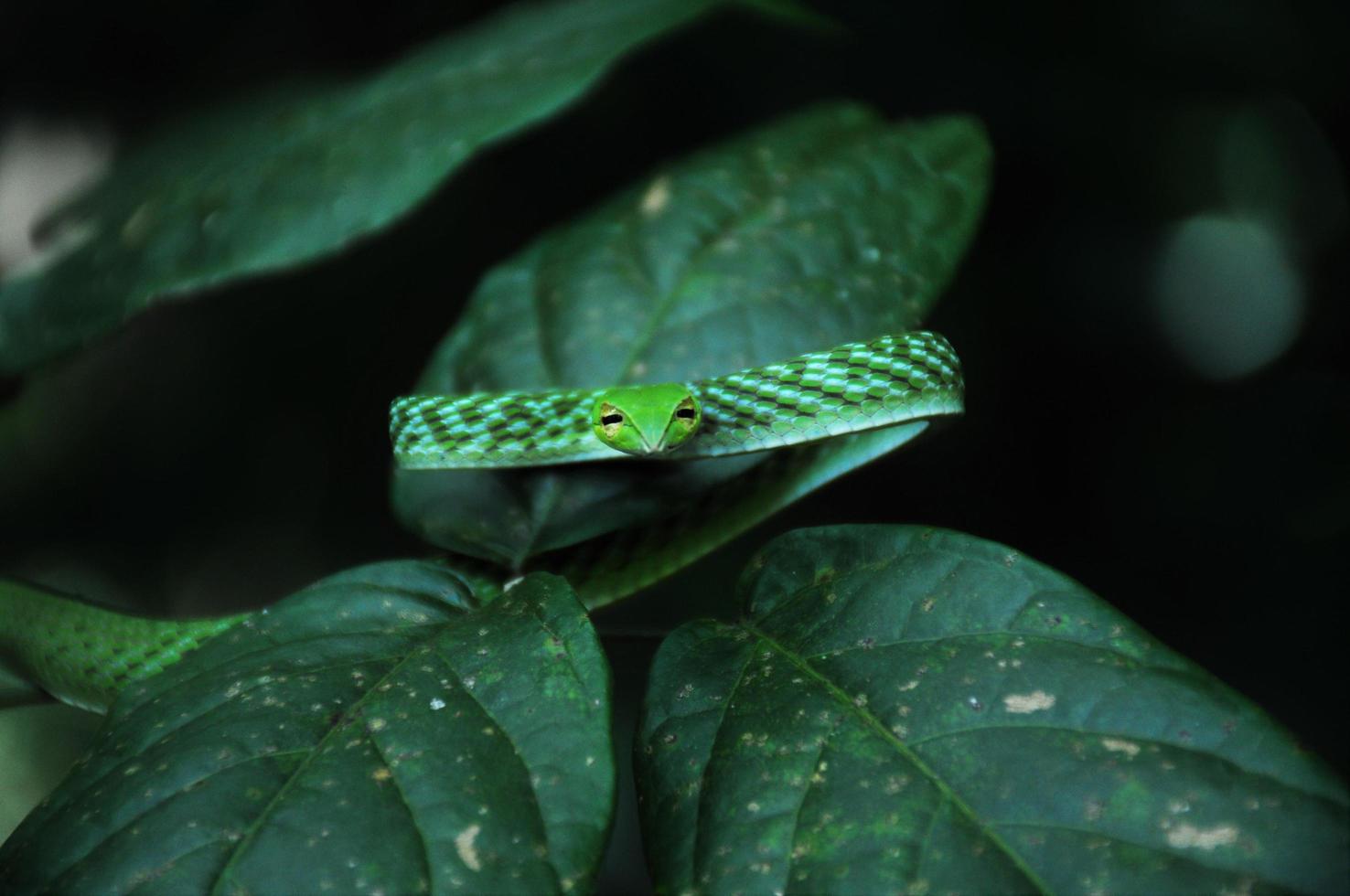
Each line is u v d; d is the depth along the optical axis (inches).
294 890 18.5
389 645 19.4
